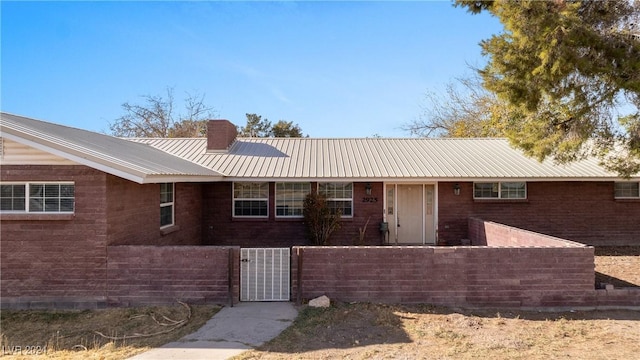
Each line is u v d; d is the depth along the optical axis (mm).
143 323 7168
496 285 8117
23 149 8000
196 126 33031
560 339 6582
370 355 5898
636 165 10852
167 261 8047
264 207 15031
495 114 24359
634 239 15164
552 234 15047
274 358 5805
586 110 9719
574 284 8094
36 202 8078
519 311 7934
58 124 10953
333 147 17484
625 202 15172
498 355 5934
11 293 7977
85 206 8000
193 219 13922
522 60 9172
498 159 15812
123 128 31344
